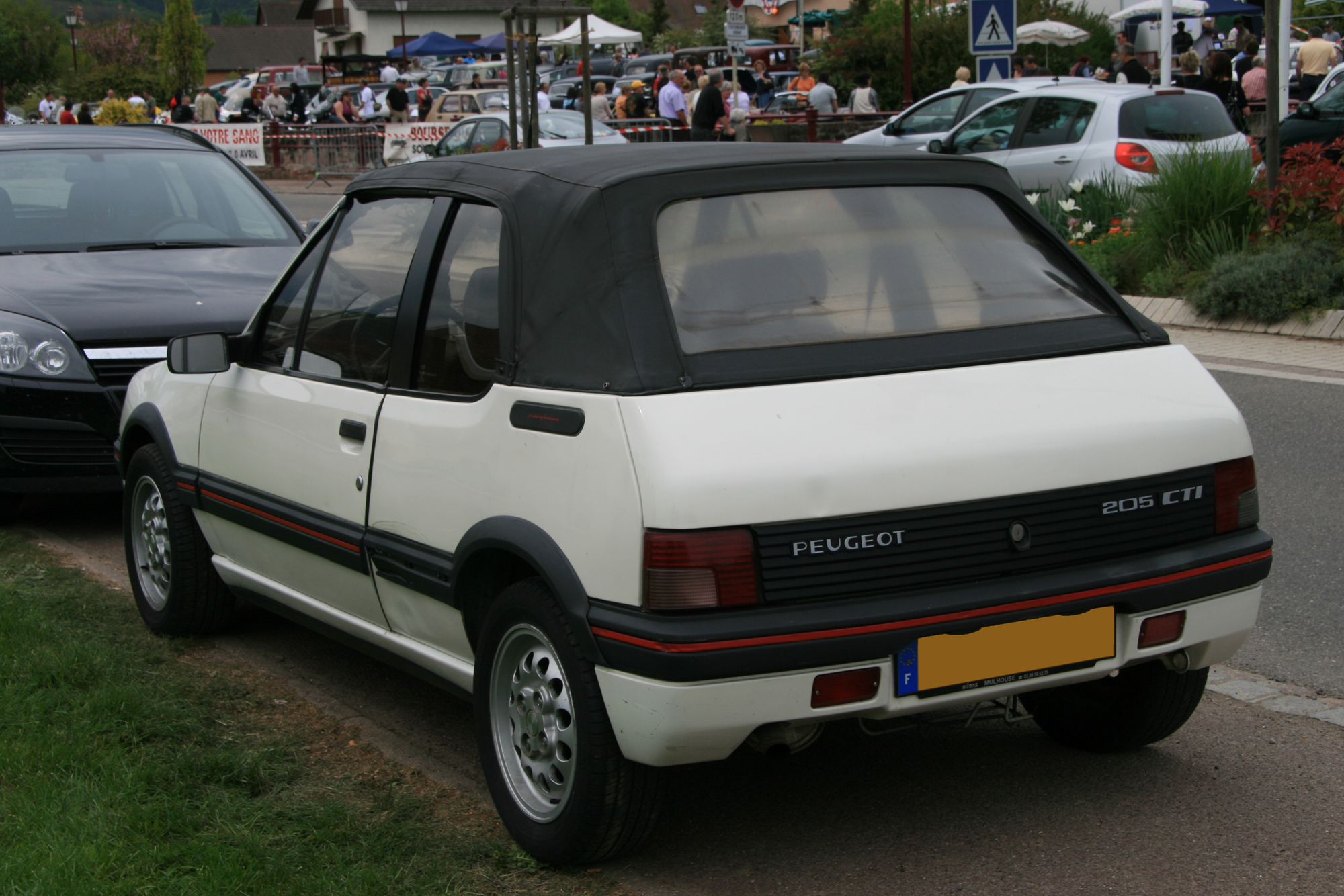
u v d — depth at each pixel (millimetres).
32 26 83500
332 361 4426
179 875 3418
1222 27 38500
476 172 4043
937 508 3279
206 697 4793
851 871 3574
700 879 3549
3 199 8086
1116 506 3465
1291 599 5699
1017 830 3787
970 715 3799
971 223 3922
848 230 3738
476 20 79438
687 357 3330
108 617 5773
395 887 3418
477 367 3730
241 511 4797
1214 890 3445
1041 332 3693
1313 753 4270
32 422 6914
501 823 3840
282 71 59844
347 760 4312
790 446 3205
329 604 4551
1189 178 12492
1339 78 17562
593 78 42156
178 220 8250
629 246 3480
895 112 31297
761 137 25188
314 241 4738
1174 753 4289
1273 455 7840
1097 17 36656
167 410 5398
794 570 3168
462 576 3705
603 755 3330
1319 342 10836
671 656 3094
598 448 3262
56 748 4109
